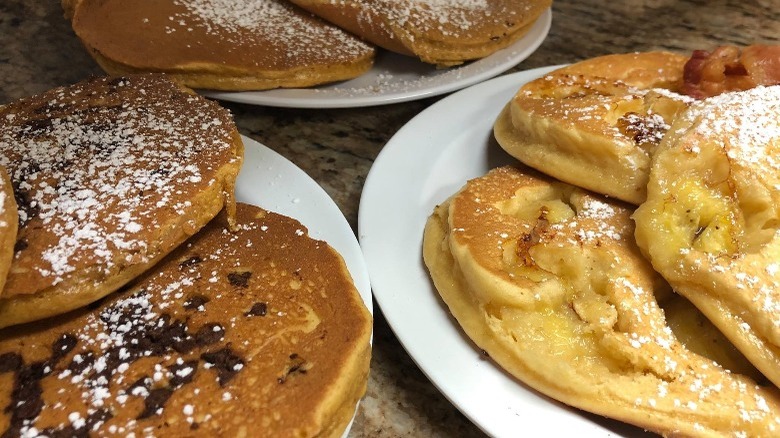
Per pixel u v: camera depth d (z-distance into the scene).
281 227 0.28
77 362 0.22
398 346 0.28
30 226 0.23
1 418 0.20
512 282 0.25
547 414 0.24
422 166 0.34
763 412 0.23
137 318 0.23
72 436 0.20
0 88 0.39
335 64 0.39
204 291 0.24
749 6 0.57
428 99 0.43
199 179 0.26
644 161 0.29
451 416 0.25
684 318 0.26
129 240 0.23
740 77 0.34
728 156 0.26
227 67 0.37
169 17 0.40
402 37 0.40
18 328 0.23
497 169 0.32
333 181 0.36
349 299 0.25
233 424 0.20
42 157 0.26
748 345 0.24
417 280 0.28
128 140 0.27
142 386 0.21
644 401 0.23
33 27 0.46
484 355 0.25
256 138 0.38
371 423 0.25
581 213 0.29
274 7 0.44
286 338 0.23
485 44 0.42
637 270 0.26
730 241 0.25
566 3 0.55
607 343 0.24
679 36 0.52
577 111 0.31
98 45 0.37
